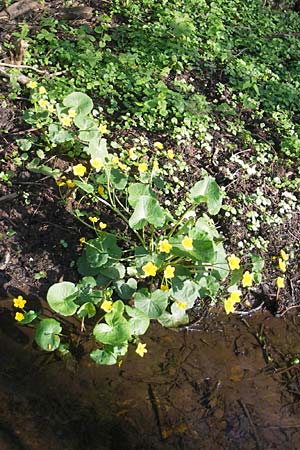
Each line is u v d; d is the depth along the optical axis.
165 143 1.75
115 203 1.59
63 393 1.22
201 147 1.77
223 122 1.90
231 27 2.43
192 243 1.36
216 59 2.17
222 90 2.01
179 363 1.35
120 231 1.55
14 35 1.95
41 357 1.29
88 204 1.58
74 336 1.35
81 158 1.66
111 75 1.89
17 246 1.49
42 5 2.19
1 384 1.21
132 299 1.44
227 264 1.43
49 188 1.59
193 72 2.07
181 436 1.19
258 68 2.20
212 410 1.26
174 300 1.41
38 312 1.38
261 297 1.58
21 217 1.53
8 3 2.16
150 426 1.20
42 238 1.52
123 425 1.19
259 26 2.52
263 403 1.30
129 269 1.44
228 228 1.63
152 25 2.18
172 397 1.26
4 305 1.40
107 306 1.29
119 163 1.54
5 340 1.31
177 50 2.10
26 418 1.15
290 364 1.42
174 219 1.55
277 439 1.23
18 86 1.75
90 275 1.45
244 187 1.73
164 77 1.98
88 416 1.19
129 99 1.85
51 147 1.64
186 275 1.40
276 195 1.75
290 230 1.70
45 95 1.73
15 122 1.70
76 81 1.84
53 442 1.12
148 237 1.55
